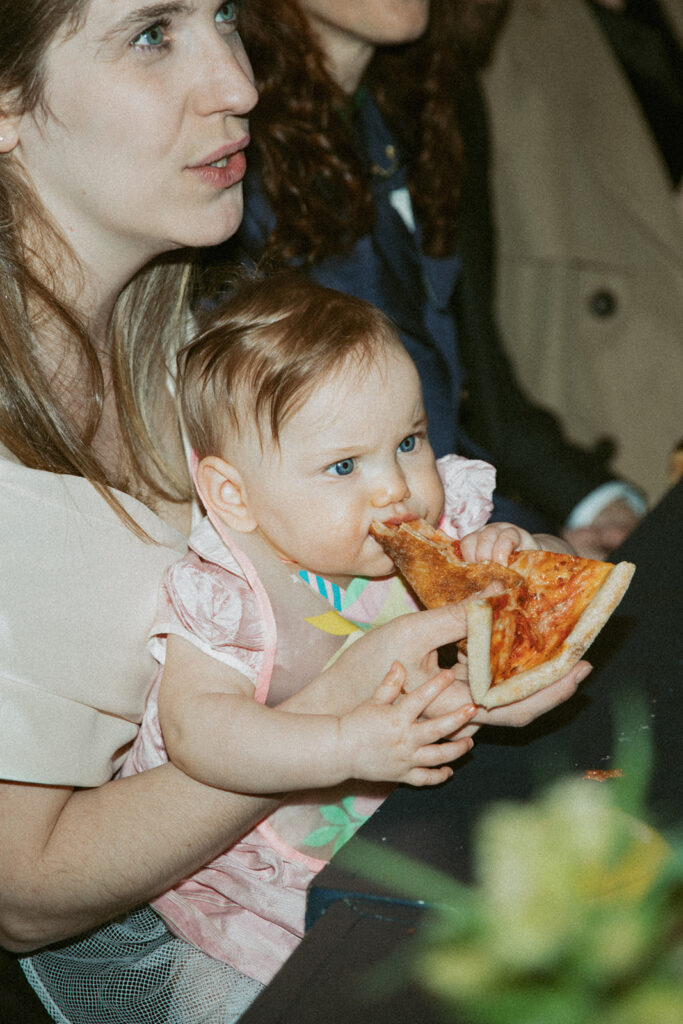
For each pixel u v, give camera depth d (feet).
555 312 7.79
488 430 6.74
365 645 3.27
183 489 4.17
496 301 7.54
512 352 7.82
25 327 3.52
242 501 3.70
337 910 2.49
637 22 8.34
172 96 3.34
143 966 3.98
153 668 3.70
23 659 3.34
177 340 4.21
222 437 3.67
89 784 3.49
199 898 3.83
